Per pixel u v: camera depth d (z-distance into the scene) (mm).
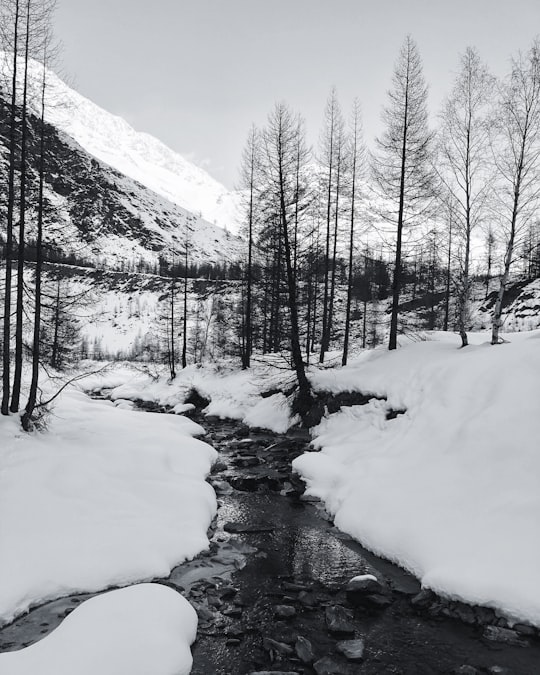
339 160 26250
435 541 10086
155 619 7293
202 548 11047
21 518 10305
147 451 15836
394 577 9875
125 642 6609
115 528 10766
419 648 7535
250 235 29672
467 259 19203
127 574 9422
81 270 185125
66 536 10070
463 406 14164
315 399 22359
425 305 41875
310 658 7234
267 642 7613
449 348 19875
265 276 23922
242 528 12484
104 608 7340
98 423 19312
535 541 8922
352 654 7297
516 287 47969
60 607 8375
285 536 12047
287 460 18797
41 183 15406
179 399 34875
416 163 20406
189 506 12734
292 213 22297
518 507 9906
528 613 7836
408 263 26406
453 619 8281
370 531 11469
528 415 12180
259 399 28609
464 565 9016
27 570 8844
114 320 151750
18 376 15633
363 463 14781
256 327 33469
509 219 18266
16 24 14328
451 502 11031
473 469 11719
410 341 24516
